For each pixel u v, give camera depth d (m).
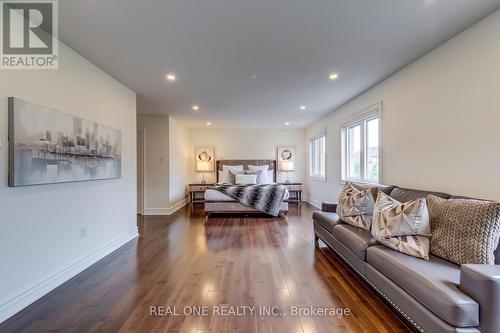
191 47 2.46
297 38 2.31
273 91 3.88
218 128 7.49
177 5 1.82
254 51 2.55
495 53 1.94
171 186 5.80
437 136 2.52
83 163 2.61
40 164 2.05
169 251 3.18
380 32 2.22
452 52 2.32
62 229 2.34
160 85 3.57
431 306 1.38
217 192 5.28
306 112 5.41
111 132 3.17
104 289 2.20
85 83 2.70
